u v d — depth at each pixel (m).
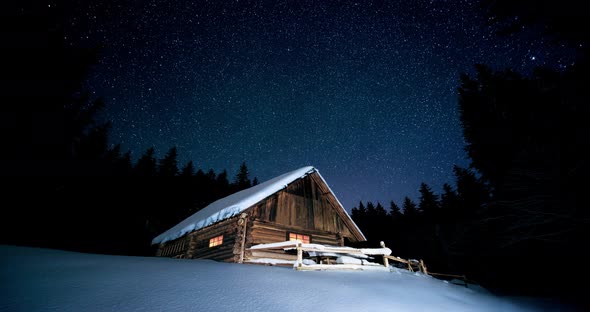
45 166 14.05
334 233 12.95
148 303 3.25
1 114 11.81
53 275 4.15
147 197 33.78
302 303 3.79
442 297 5.57
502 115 13.13
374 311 3.82
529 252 10.69
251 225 10.49
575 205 6.27
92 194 21.73
